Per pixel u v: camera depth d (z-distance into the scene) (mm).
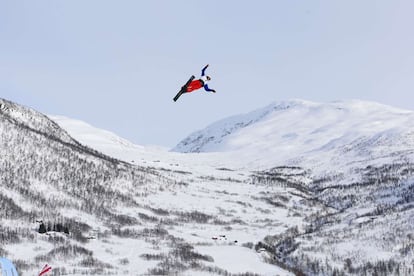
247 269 145500
